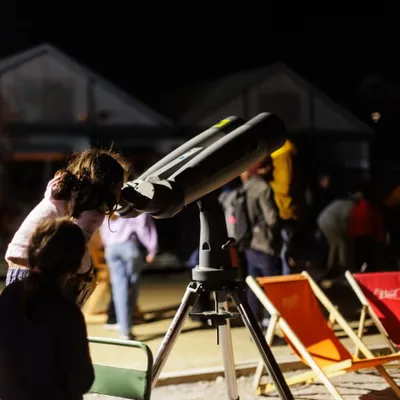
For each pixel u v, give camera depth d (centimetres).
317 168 1330
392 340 560
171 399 522
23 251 355
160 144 2275
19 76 2380
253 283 522
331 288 983
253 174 677
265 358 382
